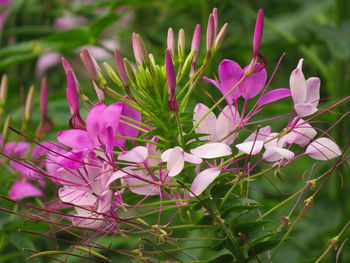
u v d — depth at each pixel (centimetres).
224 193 65
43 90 76
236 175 64
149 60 65
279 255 83
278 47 88
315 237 84
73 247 65
